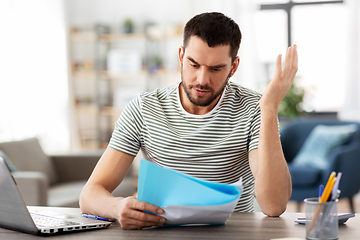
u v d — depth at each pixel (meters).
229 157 1.47
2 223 1.13
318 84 4.82
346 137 3.76
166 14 5.09
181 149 1.48
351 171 3.57
